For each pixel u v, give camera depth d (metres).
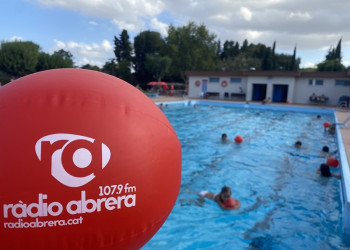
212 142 9.02
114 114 1.01
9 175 0.86
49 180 0.88
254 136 10.09
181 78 41.97
